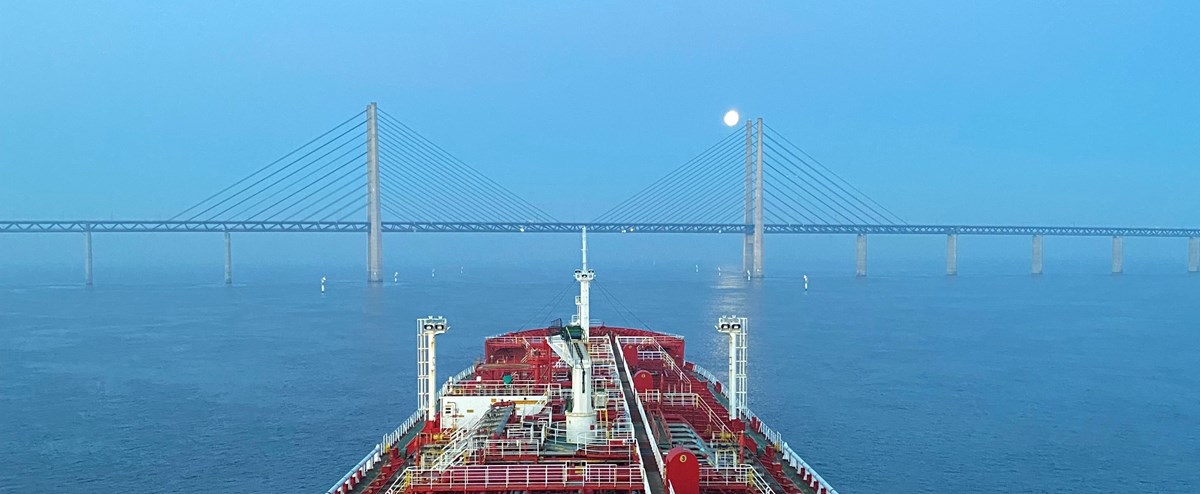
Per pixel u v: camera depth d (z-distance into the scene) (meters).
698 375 70.62
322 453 70.81
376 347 136.50
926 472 66.00
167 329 167.88
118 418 83.81
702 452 38.56
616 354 66.31
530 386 49.12
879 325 174.75
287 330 165.00
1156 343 145.25
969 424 80.69
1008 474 65.69
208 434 77.06
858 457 69.75
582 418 38.78
